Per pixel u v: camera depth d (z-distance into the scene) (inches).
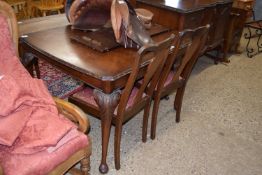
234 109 105.4
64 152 53.6
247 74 135.3
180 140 86.2
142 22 79.2
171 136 87.7
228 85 123.1
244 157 81.5
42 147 50.4
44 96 57.6
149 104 76.4
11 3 144.3
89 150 60.3
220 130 92.7
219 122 96.8
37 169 49.7
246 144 87.0
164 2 102.0
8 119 50.1
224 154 82.0
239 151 83.7
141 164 75.7
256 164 79.3
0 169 44.1
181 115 98.9
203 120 97.2
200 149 83.1
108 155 77.4
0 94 50.8
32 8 157.2
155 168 74.9
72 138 55.1
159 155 79.4
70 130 55.4
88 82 61.9
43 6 153.5
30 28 80.0
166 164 76.5
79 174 67.2
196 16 102.7
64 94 102.5
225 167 77.3
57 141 51.7
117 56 66.9
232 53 159.0
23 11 152.3
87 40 72.0
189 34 68.6
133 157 77.9
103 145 67.7
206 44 122.4
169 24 99.8
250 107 107.7
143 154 79.3
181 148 82.9
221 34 132.8
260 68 142.9
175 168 75.5
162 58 64.9
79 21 79.5
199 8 100.7
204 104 107.0
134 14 74.8
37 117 53.5
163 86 77.3
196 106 105.3
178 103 91.1
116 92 61.6
